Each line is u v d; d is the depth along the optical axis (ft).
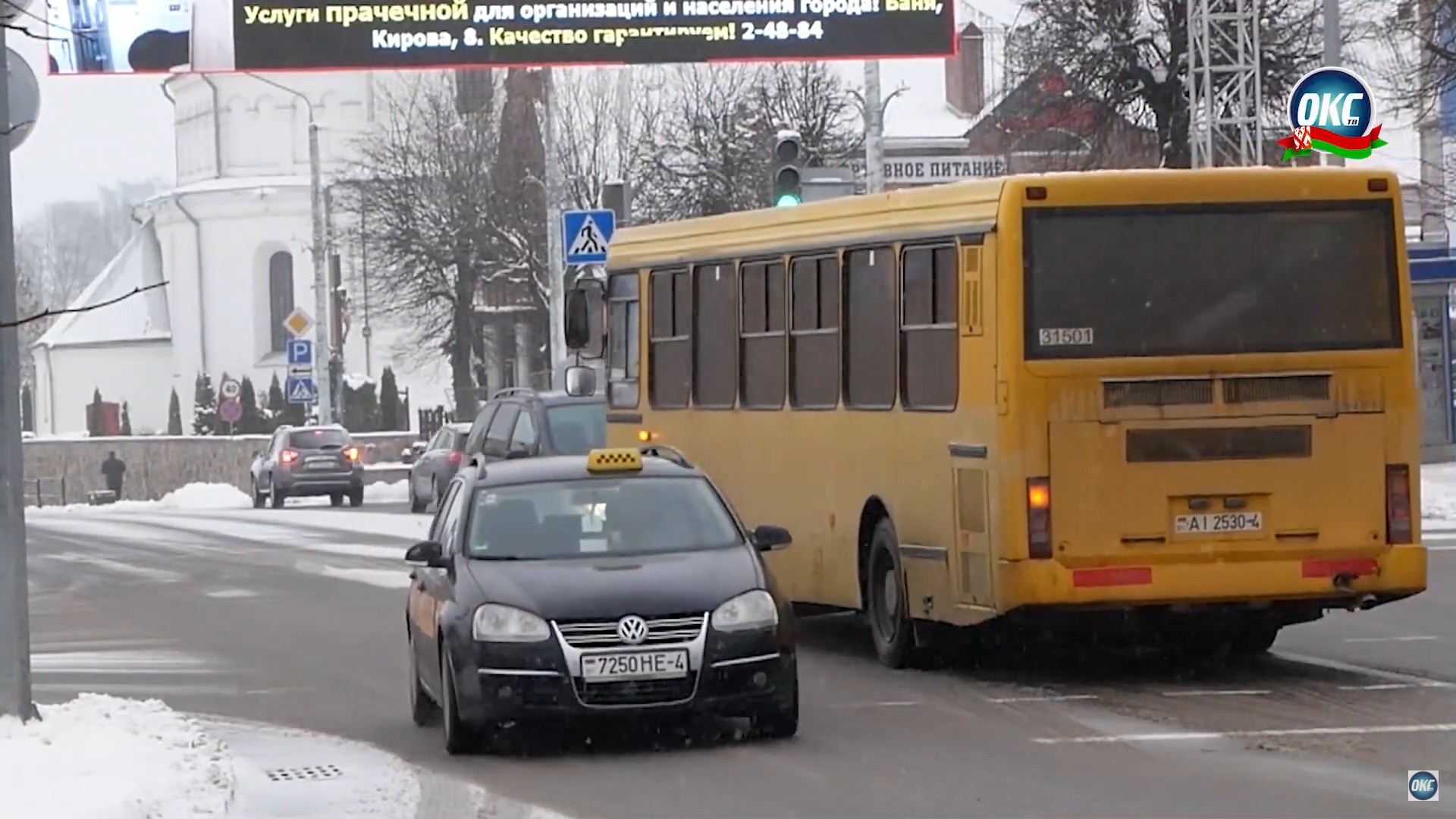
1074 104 156.15
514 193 203.21
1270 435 46.93
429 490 137.59
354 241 233.55
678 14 121.90
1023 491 46.21
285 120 290.97
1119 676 50.16
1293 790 34.30
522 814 34.32
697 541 42.93
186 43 120.47
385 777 38.50
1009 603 46.39
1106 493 46.42
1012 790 35.09
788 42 121.80
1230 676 49.52
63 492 241.14
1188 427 46.68
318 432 168.04
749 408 60.18
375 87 284.00
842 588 55.42
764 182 186.09
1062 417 46.37
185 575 92.89
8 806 30.60
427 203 208.44
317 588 83.35
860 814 33.45
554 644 38.96
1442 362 132.67
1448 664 51.03
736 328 60.95
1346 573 47.03
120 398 316.81
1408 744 38.86
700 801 35.01
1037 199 46.75
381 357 279.49
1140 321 46.78
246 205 288.92
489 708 39.09
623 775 37.91
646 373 66.59
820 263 56.13
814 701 47.09
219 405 236.22
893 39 121.60
